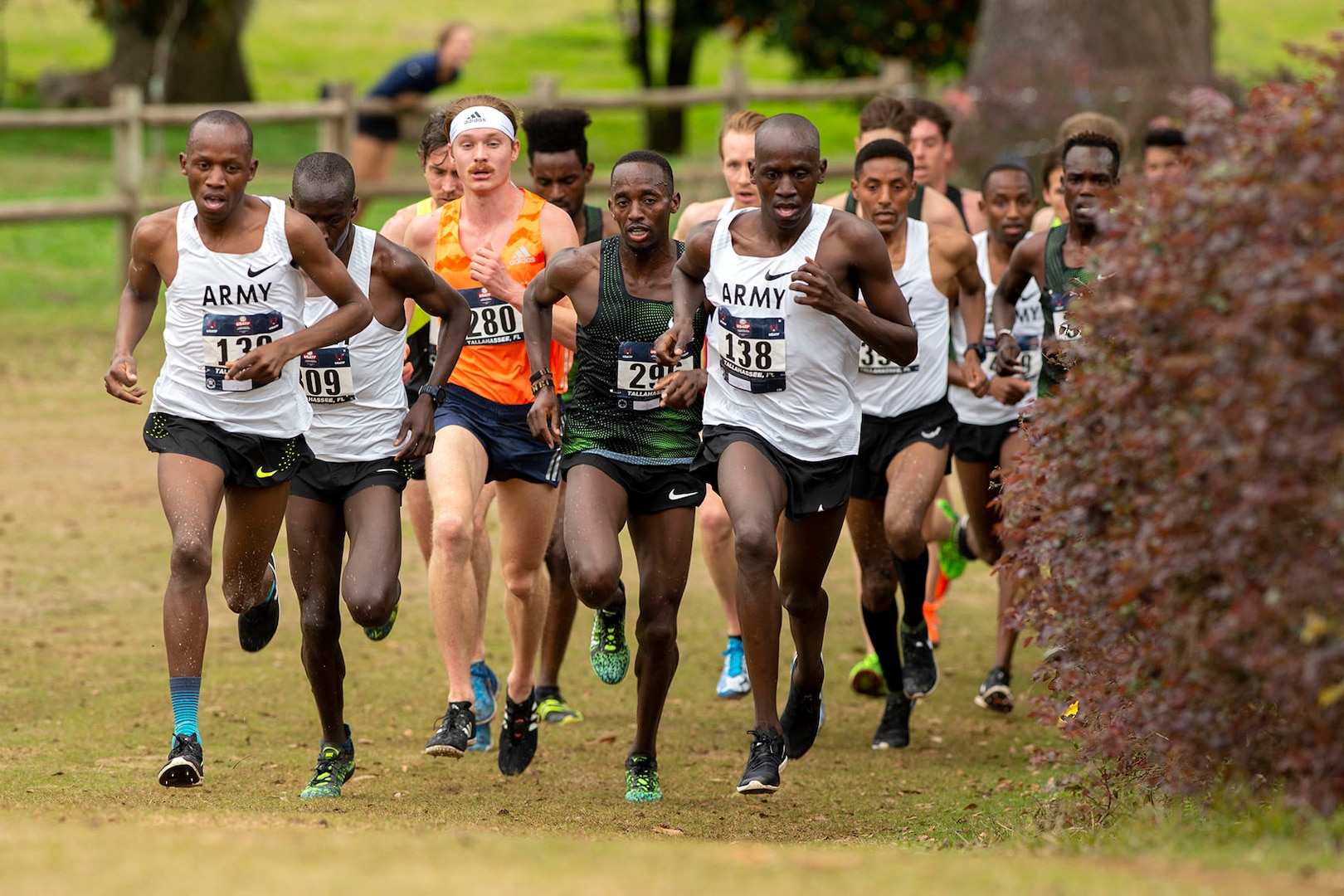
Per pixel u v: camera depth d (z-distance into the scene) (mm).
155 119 62875
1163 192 15430
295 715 25875
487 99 25109
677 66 102125
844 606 34594
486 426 23875
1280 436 14016
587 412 21125
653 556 21109
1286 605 14156
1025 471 17906
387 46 149750
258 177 77750
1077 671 17531
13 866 12719
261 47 144750
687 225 26812
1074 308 16844
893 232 25422
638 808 21172
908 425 25516
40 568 34375
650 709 21312
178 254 19672
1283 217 14203
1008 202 28234
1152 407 15531
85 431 47188
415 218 25156
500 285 23266
